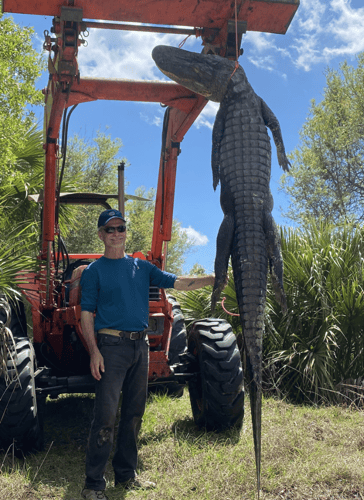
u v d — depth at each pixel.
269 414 4.73
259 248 2.19
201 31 3.11
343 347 5.82
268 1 2.85
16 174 6.41
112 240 3.17
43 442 3.87
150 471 3.40
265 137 2.37
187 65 2.48
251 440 3.87
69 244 14.46
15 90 6.34
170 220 4.79
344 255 6.34
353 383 5.59
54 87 3.56
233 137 2.36
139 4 2.83
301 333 6.06
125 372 3.07
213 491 2.97
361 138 17.28
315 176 17.75
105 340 3.05
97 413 2.96
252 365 2.12
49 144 4.08
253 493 2.98
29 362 3.67
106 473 3.41
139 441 4.02
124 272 3.16
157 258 5.07
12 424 3.48
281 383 5.84
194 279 3.37
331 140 17.39
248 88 2.47
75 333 4.47
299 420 4.43
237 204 2.25
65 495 3.04
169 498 2.92
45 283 4.29
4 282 3.99
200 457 3.52
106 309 3.09
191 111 4.03
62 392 3.88
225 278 2.24
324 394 5.53
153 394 5.70
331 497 2.95
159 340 4.49
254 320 2.14
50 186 4.16
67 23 2.86
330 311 5.93
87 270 3.16
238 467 3.30
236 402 4.02
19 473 3.32
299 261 6.26
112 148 16.78
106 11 2.85
